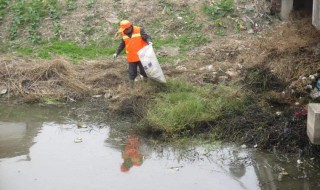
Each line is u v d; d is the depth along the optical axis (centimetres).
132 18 1328
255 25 1292
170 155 787
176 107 886
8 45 1264
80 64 1148
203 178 715
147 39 986
